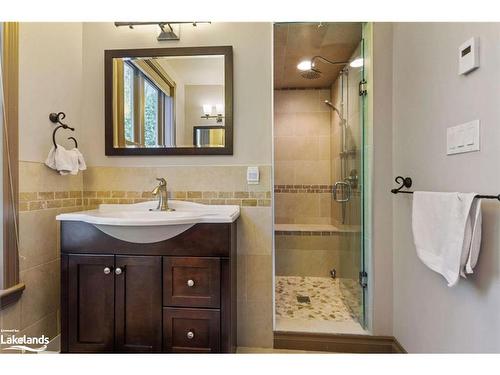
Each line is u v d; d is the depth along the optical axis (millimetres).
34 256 1350
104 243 1295
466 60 959
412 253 1371
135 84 1689
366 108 1677
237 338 1640
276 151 3023
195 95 1666
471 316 971
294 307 1985
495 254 869
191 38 1668
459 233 909
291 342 1632
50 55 1434
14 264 1224
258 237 1642
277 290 2297
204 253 1286
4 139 1176
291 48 2105
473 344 961
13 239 1218
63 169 1442
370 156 1617
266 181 1639
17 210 1235
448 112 1080
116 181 1692
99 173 1693
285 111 3035
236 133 1654
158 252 1289
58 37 1489
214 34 1659
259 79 1643
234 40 1651
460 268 915
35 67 1340
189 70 1668
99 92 1693
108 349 1293
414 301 1353
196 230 1290
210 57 1659
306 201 2996
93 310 1299
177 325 1287
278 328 1669
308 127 3016
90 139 1698
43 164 1396
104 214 1419
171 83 1676
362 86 1742
